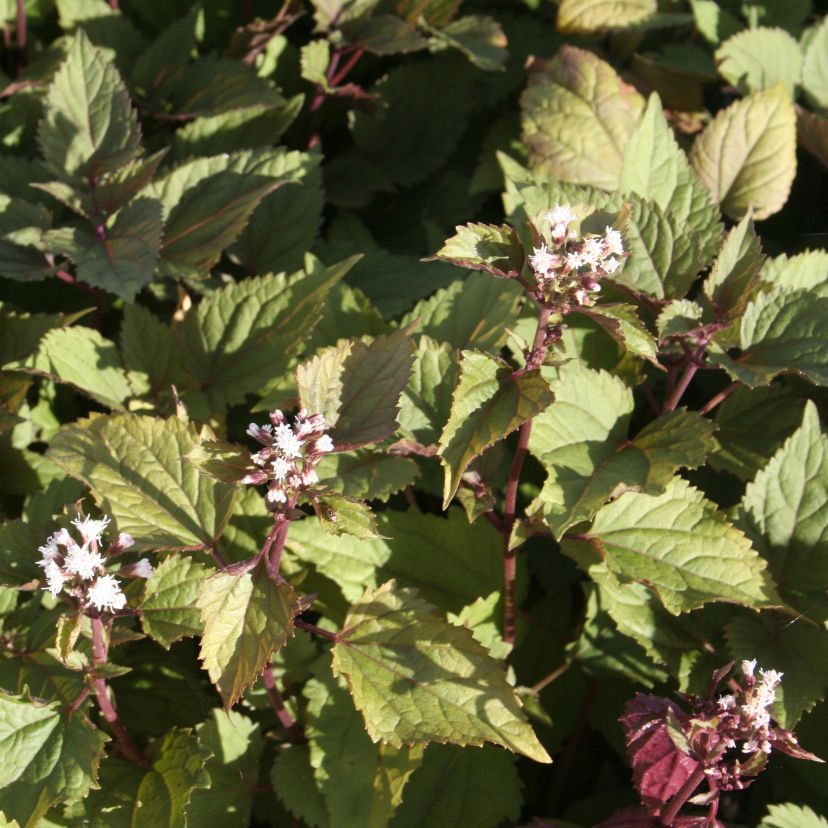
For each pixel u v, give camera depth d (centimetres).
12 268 119
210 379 119
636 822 107
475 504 108
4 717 105
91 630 108
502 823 119
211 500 107
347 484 107
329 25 133
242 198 121
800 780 115
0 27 134
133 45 135
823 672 109
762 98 126
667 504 109
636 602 113
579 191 119
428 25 135
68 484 113
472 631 106
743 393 119
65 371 117
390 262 128
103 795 108
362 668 106
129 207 121
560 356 106
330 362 105
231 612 103
